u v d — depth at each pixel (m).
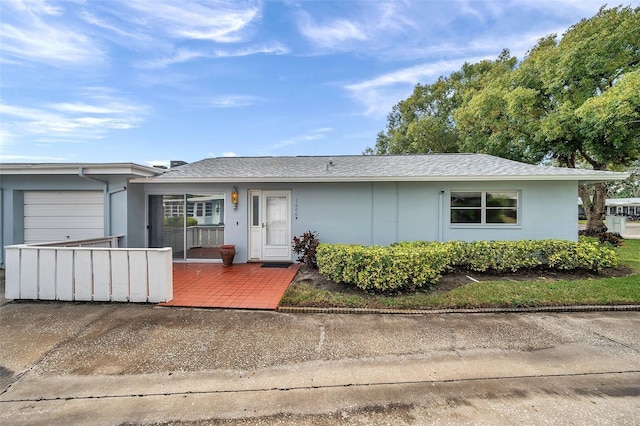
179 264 8.39
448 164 9.20
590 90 12.30
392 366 3.10
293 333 3.93
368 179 7.82
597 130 11.34
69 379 2.86
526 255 6.93
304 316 4.56
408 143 23.59
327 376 2.91
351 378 2.88
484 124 15.52
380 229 8.48
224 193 8.62
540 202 8.13
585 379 2.84
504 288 5.58
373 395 2.61
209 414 2.36
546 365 3.11
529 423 2.24
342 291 5.61
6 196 7.84
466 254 6.95
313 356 3.31
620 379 2.84
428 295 5.31
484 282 6.06
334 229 8.56
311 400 2.54
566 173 7.55
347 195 8.53
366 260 5.45
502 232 8.23
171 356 3.30
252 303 5.06
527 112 13.70
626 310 4.75
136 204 8.22
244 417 2.32
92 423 2.26
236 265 8.26
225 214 8.61
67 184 7.83
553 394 2.61
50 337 3.77
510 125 14.59
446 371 3.00
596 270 6.85
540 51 14.25
